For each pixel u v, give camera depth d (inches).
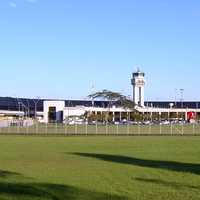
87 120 6683.1
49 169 1034.7
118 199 642.2
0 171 985.5
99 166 1112.2
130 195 676.1
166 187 757.9
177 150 1706.4
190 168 1064.2
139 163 1193.4
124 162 1221.7
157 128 4598.9
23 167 1076.5
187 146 1953.7
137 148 1823.3
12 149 1736.0
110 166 1112.8
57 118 7495.1
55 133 3427.7
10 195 666.2
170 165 1138.0
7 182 803.4
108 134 3361.2
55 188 737.6
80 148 1813.5
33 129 3966.5
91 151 1649.9
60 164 1159.0
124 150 1706.4
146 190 723.4
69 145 2010.3
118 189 732.7
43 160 1272.1
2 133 3368.6
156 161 1251.2
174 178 876.6
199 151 1651.1
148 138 2760.8
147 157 1389.0
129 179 860.6
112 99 7618.1
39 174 932.0
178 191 714.8
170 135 3253.0
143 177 891.4
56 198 642.8
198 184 793.6
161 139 2625.5
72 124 5477.4
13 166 1099.3
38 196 658.8
